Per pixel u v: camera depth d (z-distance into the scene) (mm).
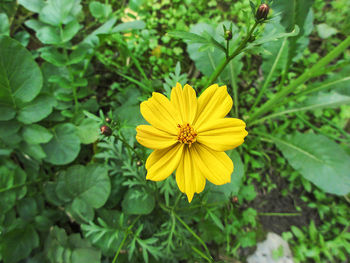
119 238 213
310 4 185
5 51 199
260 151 284
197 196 174
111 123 150
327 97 253
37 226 223
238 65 262
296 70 302
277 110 292
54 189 225
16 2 268
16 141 220
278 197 280
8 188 214
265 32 261
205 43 127
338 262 260
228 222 250
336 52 203
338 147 252
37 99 222
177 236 203
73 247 214
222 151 121
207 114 127
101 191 220
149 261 219
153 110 123
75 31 220
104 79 284
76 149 235
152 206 211
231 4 313
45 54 215
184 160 127
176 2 309
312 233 263
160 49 292
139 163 181
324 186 248
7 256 205
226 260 238
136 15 301
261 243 257
